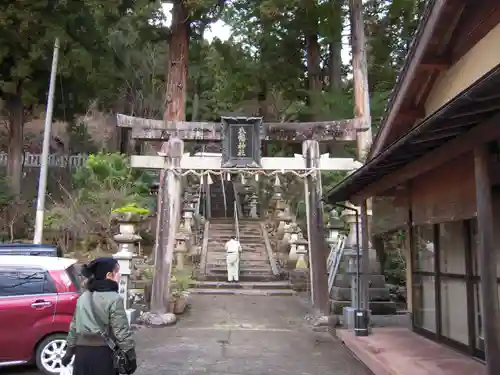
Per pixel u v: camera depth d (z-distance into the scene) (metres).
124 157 19.64
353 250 10.00
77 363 3.67
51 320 6.20
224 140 10.52
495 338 4.30
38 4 17.17
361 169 6.52
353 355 7.77
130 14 20.95
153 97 25.94
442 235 7.86
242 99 22.44
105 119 27.64
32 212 19.81
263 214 23.95
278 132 10.92
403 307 12.66
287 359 7.46
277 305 12.80
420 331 8.49
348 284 11.21
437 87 7.66
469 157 6.16
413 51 7.27
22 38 17.55
